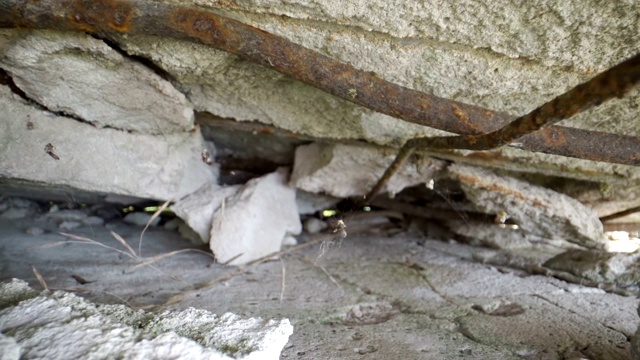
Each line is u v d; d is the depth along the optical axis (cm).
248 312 140
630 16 98
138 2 104
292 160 226
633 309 158
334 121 161
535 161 164
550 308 158
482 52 116
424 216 255
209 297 151
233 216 187
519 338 133
